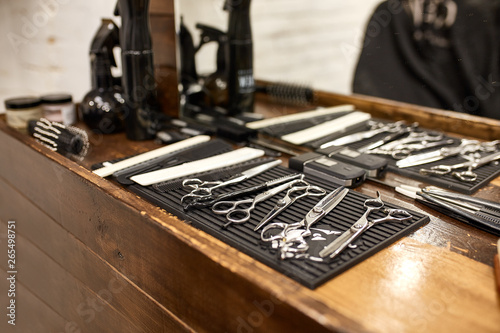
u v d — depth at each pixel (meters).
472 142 1.02
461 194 0.77
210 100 1.27
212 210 0.70
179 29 1.25
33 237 1.07
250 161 0.90
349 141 1.02
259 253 0.59
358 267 0.57
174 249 0.62
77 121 1.20
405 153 0.95
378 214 0.70
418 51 1.64
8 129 1.06
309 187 0.77
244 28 1.18
